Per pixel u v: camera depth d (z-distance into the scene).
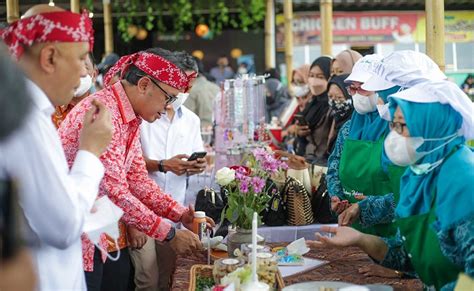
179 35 12.37
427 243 2.18
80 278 2.07
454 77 8.89
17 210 1.28
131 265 3.72
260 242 2.93
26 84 1.36
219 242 3.07
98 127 2.06
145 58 2.84
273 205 3.45
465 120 2.13
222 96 5.08
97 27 11.42
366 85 2.88
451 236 2.05
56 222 1.76
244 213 2.89
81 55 2.00
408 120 2.11
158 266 3.87
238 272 2.24
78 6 5.21
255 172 3.00
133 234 3.36
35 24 1.93
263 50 12.58
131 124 2.89
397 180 2.76
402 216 2.25
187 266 2.91
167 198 3.08
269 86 8.27
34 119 1.71
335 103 4.28
